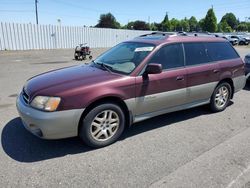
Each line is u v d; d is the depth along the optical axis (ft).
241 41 126.72
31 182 9.34
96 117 11.72
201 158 11.22
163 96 13.79
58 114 10.65
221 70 16.76
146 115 13.56
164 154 11.56
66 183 9.32
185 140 13.05
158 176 9.83
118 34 100.12
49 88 11.23
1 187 9.02
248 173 10.06
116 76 12.42
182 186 9.21
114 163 10.75
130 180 9.55
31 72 33.86
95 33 91.91
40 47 77.97
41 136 10.96
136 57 13.74
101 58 15.74
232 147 12.30
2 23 68.64
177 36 15.33
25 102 11.68
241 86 18.95
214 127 14.87
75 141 12.69
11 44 71.56
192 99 15.57
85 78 12.16
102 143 12.09
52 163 10.69
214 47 16.98
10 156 11.16
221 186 9.23
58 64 43.96
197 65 15.43
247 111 17.88
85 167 10.42
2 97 20.36
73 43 86.02
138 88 12.67
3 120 15.20
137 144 12.55
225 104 17.98
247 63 25.03
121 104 12.54
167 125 15.03
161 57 13.88
